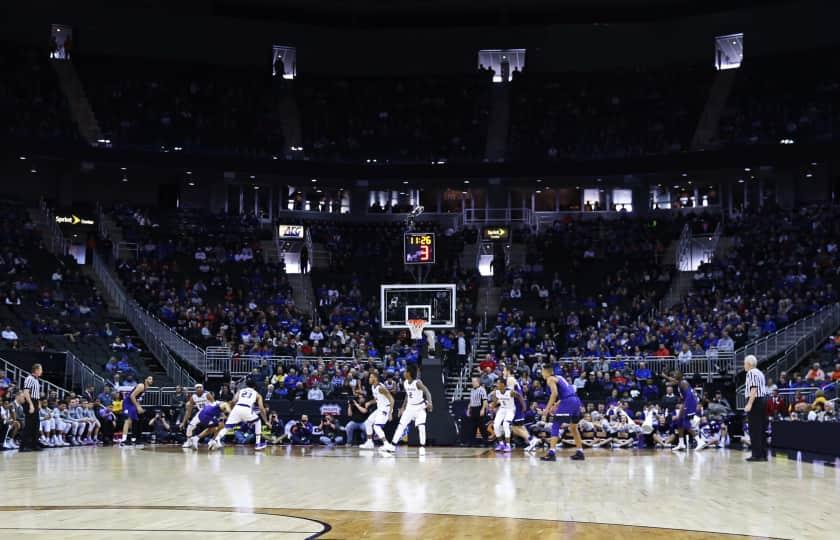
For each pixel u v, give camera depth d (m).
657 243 38.75
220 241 39.28
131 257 37.44
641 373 27.23
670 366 28.19
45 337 28.59
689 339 28.97
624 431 22.84
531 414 23.38
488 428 22.44
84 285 33.62
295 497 9.95
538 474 13.41
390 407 19.75
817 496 10.17
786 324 29.91
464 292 36.84
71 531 7.20
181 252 37.88
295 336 32.12
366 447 21.86
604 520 8.07
